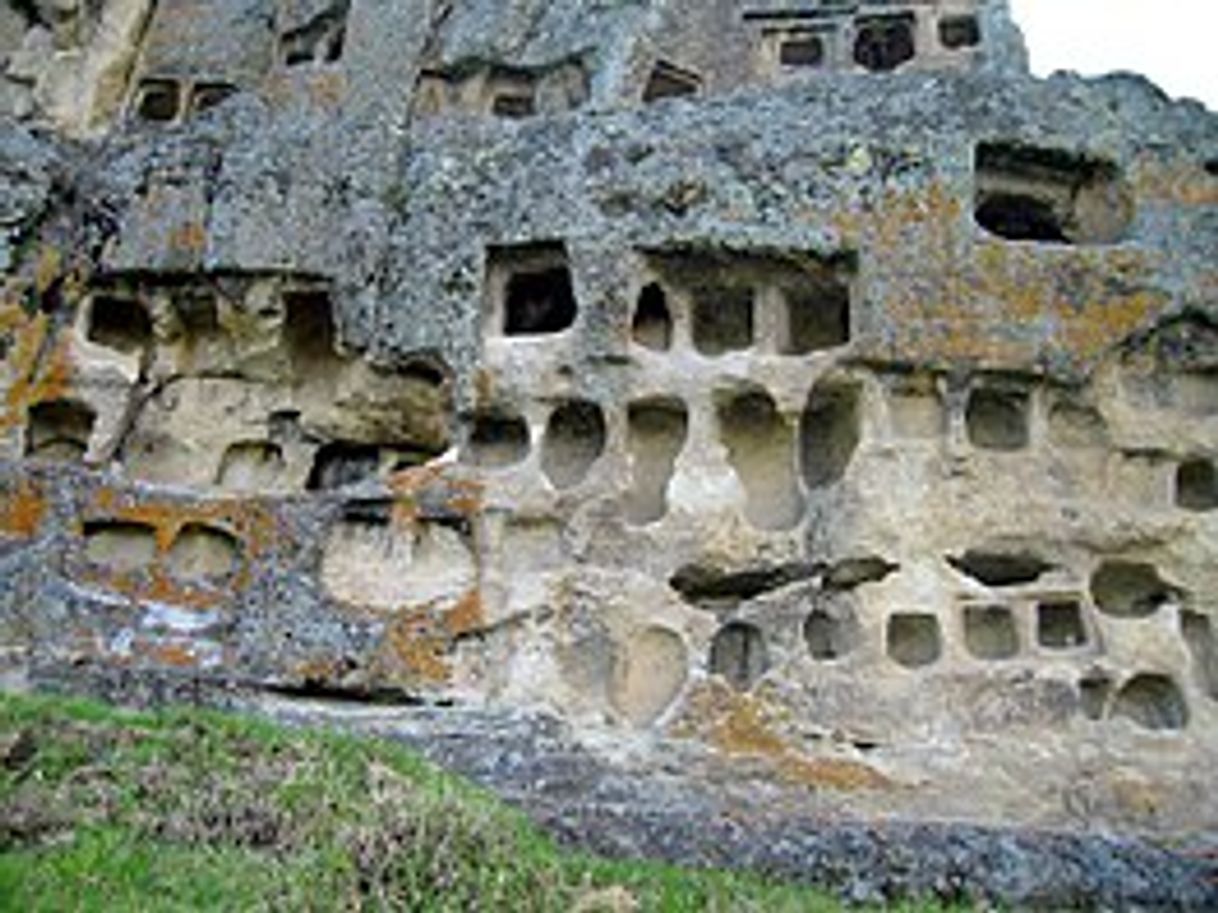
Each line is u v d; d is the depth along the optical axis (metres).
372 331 16.17
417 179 16.81
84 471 15.36
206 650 14.27
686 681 14.04
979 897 10.40
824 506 14.98
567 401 15.61
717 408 15.67
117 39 23.06
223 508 15.25
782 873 10.37
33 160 17.09
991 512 14.74
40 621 14.18
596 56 21.17
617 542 14.91
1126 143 16.14
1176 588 14.82
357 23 21.77
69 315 16.83
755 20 24.08
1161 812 13.33
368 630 14.34
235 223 16.59
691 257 15.84
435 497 15.16
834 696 13.94
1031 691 13.92
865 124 16.02
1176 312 15.25
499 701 14.10
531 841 9.37
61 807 8.88
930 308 15.09
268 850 8.67
